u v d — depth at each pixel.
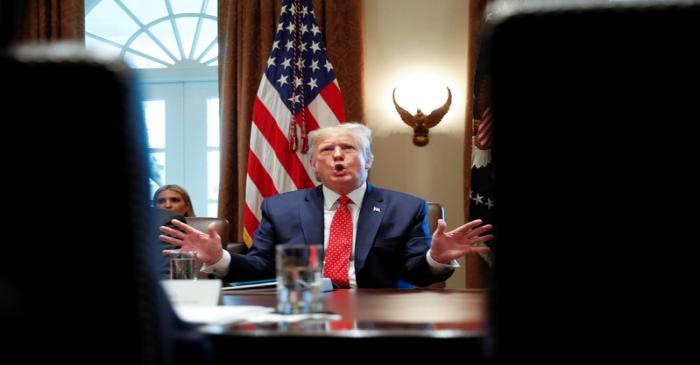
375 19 4.20
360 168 2.52
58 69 0.65
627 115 0.61
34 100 0.65
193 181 4.54
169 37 4.55
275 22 4.11
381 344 0.89
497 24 0.62
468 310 1.27
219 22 4.24
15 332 0.68
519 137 0.62
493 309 0.66
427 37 4.16
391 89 4.16
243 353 0.92
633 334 0.65
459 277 4.12
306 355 0.91
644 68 0.61
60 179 0.66
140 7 4.57
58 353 0.69
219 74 4.24
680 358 0.65
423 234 2.46
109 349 0.69
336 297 1.64
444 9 4.16
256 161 3.88
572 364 0.66
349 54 4.06
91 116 0.65
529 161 0.62
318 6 4.08
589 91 0.61
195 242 2.09
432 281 2.30
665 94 0.61
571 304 0.65
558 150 0.62
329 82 3.96
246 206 3.86
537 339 0.65
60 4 4.35
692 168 0.61
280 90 3.92
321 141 2.58
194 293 1.29
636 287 0.64
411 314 1.18
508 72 0.62
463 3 4.14
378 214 2.46
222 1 4.24
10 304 0.68
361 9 4.11
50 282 0.68
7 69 0.65
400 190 4.11
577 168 0.62
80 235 0.67
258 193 3.86
